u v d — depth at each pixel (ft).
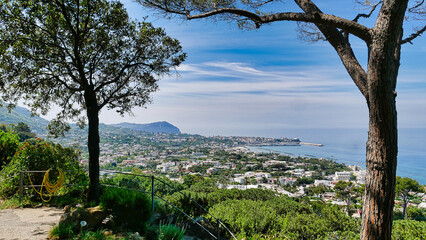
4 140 29.04
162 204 19.04
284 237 24.72
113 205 14.65
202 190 48.49
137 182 25.21
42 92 23.66
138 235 12.93
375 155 10.07
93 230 13.58
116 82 24.23
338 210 29.50
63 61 21.34
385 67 9.62
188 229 16.57
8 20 19.19
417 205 86.63
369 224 10.16
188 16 15.47
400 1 9.23
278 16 12.57
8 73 20.72
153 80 24.67
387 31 9.50
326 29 12.34
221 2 15.23
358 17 15.08
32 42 19.81
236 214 25.11
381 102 9.82
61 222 13.41
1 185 21.77
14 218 16.52
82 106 26.43
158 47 23.71
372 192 10.13
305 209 36.09
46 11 20.26
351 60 11.65
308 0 12.31
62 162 24.62
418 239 19.66
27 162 22.26
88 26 21.85
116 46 22.88
